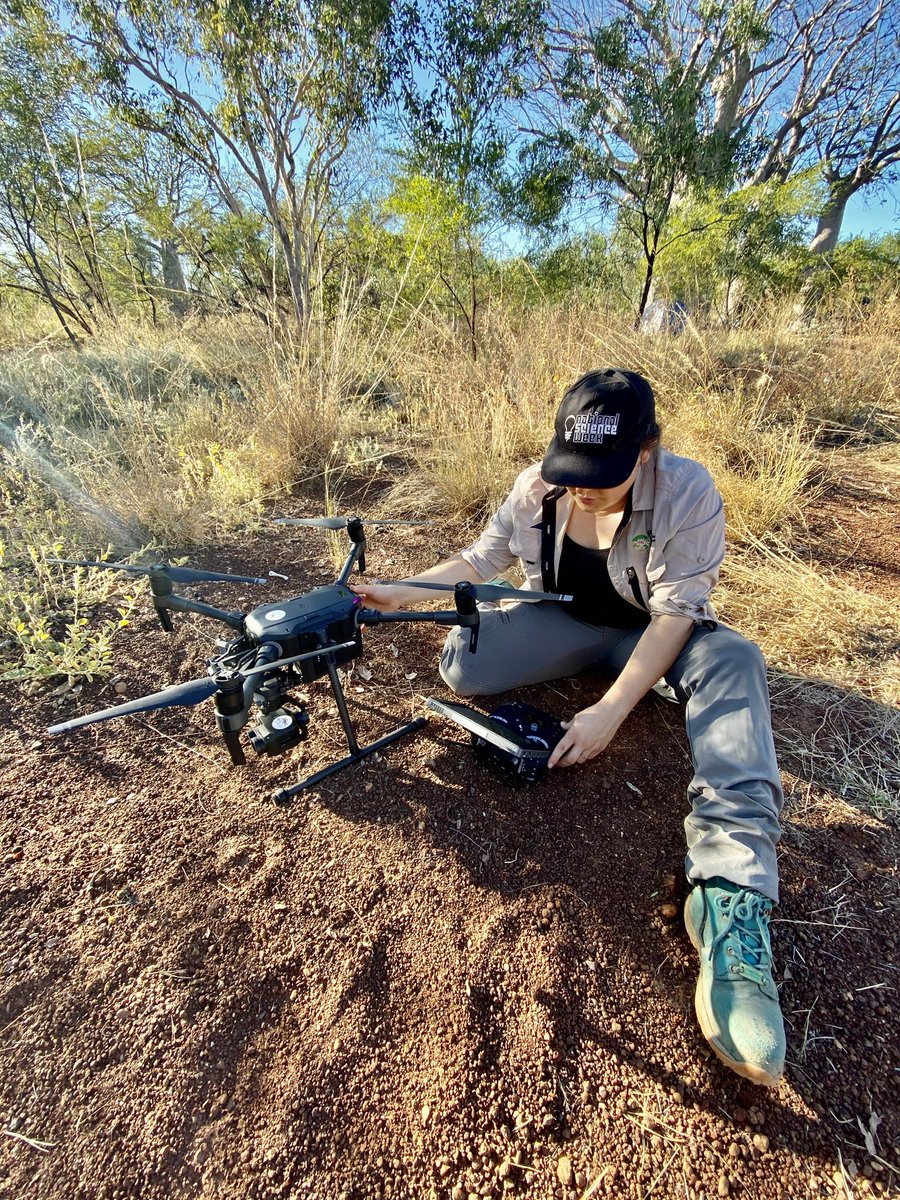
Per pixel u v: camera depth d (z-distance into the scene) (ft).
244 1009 4.23
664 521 5.19
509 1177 3.52
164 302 23.59
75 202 19.99
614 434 4.66
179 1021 4.15
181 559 9.55
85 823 5.45
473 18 16.99
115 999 4.26
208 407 14.33
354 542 5.72
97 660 7.00
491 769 5.96
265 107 17.52
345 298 15.03
